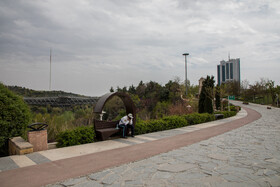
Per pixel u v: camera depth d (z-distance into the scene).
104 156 5.91
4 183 3.96
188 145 7.46
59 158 5.65
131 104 9.32
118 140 8.33
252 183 4.00
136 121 10.34
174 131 10.91
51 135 8.78
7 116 6.50
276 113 27.70
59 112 15.47
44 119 9.34
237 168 4.89
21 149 5.84
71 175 4.41
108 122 8.89
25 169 4.74
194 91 40.03
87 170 4.73
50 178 4.23
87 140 7.80
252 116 22.56
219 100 30.47
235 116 22.53
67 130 7.57
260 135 9.73
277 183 4.00
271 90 49.69
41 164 5.11
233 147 7.15
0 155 6.79
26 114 7.09
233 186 3.86
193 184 3.96
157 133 10.22
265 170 4.75
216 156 5.96
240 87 73.81
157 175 4.44
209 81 22.98
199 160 5.56
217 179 4.21
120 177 4.33
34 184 3.93
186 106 21.14
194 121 14.38
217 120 17.50
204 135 9.64
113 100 20.00
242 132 10.69
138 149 6.79
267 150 6.71
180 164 5.21
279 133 10.39
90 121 13.02
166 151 6.55
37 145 6.39
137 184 3.96
